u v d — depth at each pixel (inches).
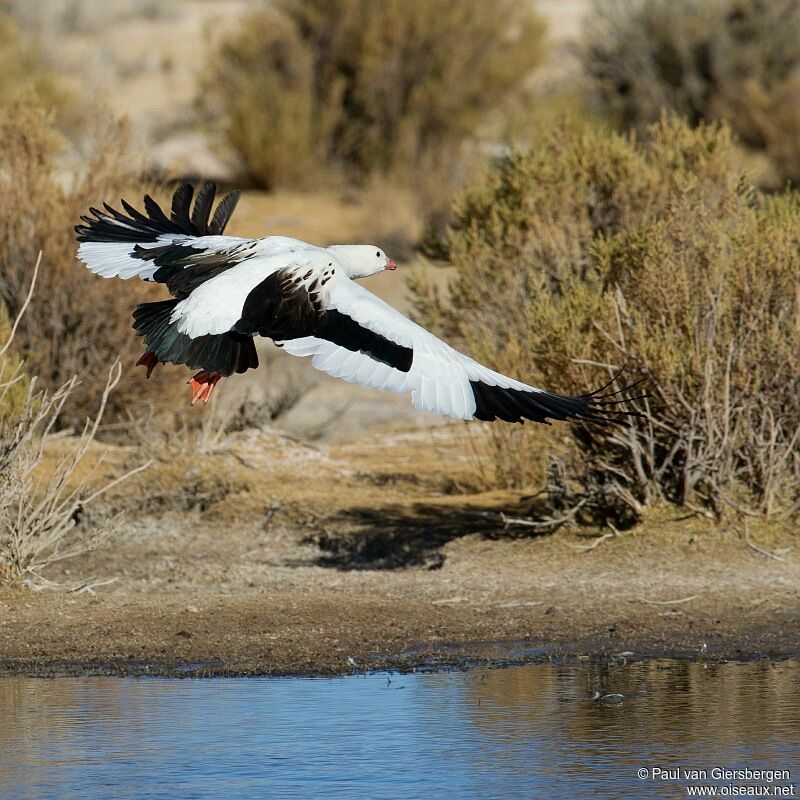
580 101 1437.0
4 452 550.9
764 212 653.9
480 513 640.4
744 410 594.2
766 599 520.1
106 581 546.3
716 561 558.9
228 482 679.7
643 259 609.3
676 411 588.1
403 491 696.4
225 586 558.3
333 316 271.6
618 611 510.3
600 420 268.7
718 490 580.7
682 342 593.6
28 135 815.7
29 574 551.5
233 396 863.1
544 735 365.4
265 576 573.9
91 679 432.5
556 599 526.3
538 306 624.1
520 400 265.6
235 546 625.0
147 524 648.4
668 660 451.2
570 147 765.9
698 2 1435.8
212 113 1432.1
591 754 348.5
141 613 510.3
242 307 272.7
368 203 1237.1
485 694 410.0
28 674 439.2
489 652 463.8
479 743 358.6
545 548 584.7
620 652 462.0
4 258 776.3
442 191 1223.5
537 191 735.7
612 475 609.9
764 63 1416.1
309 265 278.8
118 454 730.8
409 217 1206.3
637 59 1437.0
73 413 780.0
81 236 310.5
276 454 733.3
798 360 583.5
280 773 335.9
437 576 562.3
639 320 588.7
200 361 268.4
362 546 610.5
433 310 729.0
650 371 577.9
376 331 268.1
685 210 624.7
